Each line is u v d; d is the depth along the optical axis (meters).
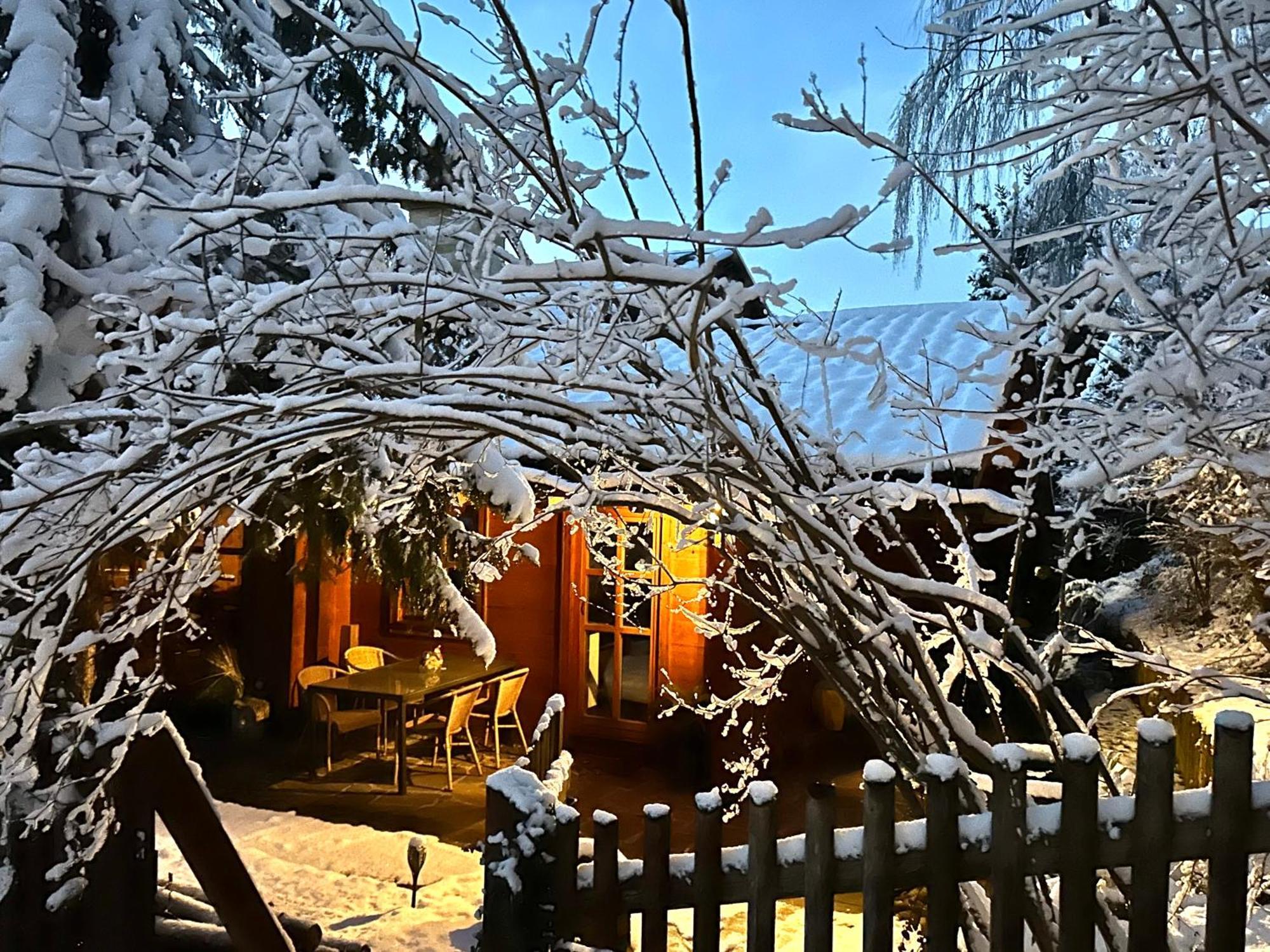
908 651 2.17
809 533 2.13
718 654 7.78
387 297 2.41
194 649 9.23
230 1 4.09
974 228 2.28
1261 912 3.35
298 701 9.05
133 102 3.96
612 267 1.80
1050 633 5.05
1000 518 3.83
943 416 6.05
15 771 2.08
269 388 3.47
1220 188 1.94
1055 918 2.11
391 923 4.80
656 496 2.39
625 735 8.34
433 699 8.20
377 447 2.75
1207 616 6.96
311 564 4.74
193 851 2.46
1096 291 2.40
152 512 2.18
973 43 2.43
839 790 7.23
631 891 2.16
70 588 2.07
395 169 4.38
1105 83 2.21
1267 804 1.89
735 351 2.43
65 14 3.68
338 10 3.05
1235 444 2.47
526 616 8.77
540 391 2.03
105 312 2.73
